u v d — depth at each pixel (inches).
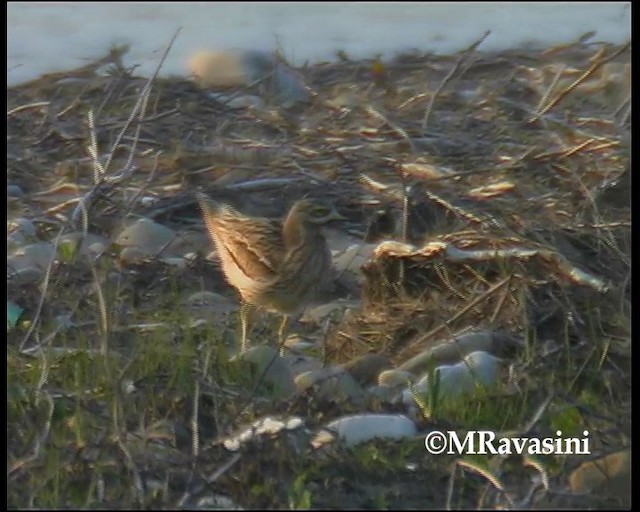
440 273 486.9
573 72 733.9
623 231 504.7
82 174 627.5
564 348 445.1
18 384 426.3
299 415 405.1
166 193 599.8
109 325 438.6
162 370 433.4
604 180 559.5
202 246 559.5
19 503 359.3
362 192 588.7
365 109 701.3
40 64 837.8
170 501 357.7
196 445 369.4
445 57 841.5
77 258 516.7
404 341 465.4
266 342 474.0
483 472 362.9
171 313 487.5
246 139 660.1
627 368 437.7
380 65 808.3
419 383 428.1
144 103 504.4
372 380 439.2
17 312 482.3
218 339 458.9
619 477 368.2
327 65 834.2
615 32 916.0
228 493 362.9
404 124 671.1
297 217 498.6
